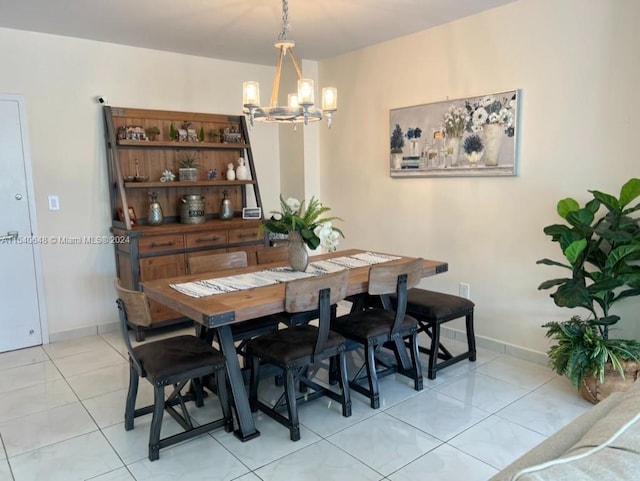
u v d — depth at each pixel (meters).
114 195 4.07
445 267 3.20
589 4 2.88
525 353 3.39
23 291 3.77
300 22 3.55
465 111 3.56
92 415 2.69
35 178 3.75
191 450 2.32
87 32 3.69
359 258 3.41
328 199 4.92
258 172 5.04
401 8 3.28
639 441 0.87
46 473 2.16
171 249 3.99
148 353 2.37
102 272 4.14
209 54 4.43
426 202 3.97
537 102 3.18
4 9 3.14
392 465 2.17
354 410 2.70
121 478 2.11
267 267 3.14
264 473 2.13
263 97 4.98
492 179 3.49
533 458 0.97
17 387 3.06
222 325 2.15
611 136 2.86
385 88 4.19
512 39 3.26
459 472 2.12
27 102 3.67
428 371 3.11
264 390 3.01
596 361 2.54
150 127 4.25
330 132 4.80
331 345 2.53
